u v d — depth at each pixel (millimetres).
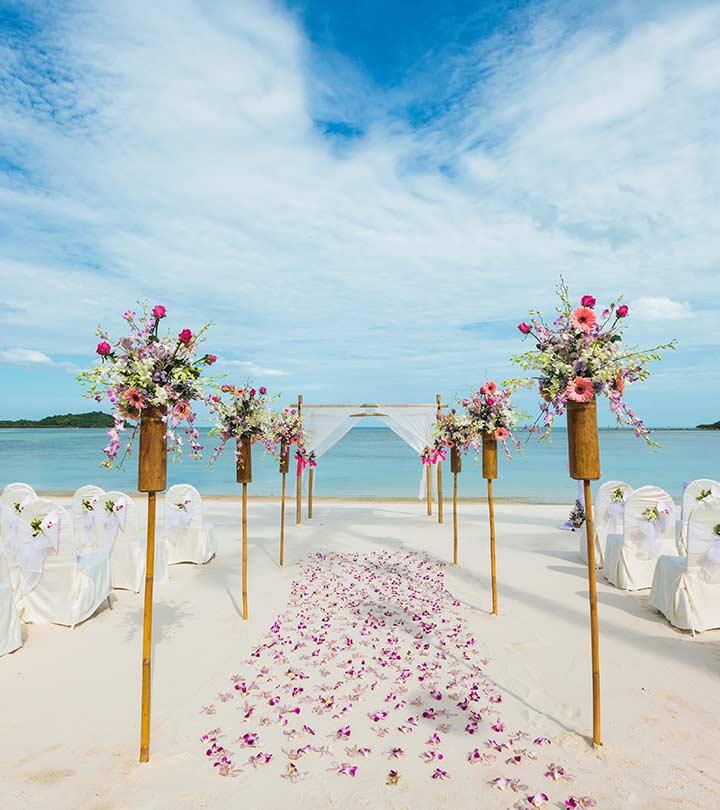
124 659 5000
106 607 6449
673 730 3768
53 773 3326
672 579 5812
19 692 4363
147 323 3727
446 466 30906
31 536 5645
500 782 3170
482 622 5957
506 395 6121
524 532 11344
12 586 5359
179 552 8609
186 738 3719
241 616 6191
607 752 3510
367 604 6613
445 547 9938
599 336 3711
